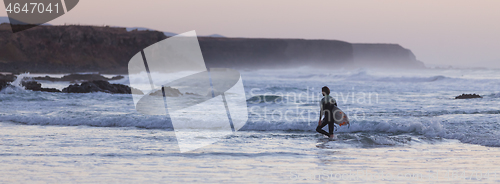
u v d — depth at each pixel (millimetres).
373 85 143250
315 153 25797
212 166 21781
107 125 40000
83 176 19250
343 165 22172
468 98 76000
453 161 23312
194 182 18312
